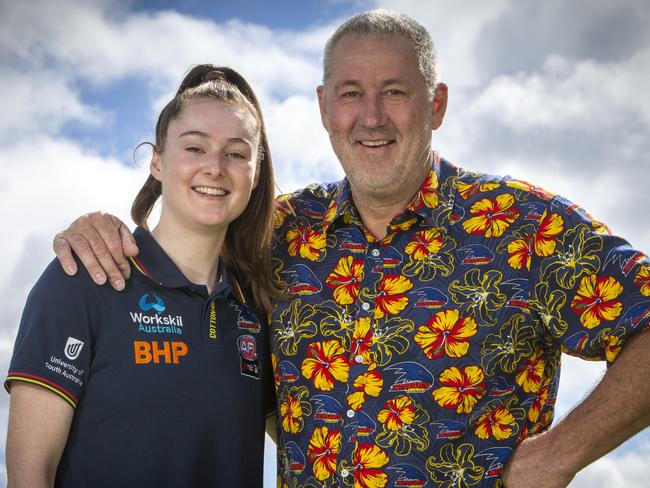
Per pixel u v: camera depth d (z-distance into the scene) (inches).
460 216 105.7
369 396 100.9
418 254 104.9
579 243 98.4
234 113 104.0
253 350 106.9
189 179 101.8
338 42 111.2
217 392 100.6
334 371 103.8
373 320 103.2
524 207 103.4
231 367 102.8
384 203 108.9
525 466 97.6
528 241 101.5
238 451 102.1
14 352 94.1
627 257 95.7
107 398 95.4
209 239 104.7
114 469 95.0
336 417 102.3
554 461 95.8
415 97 107.8
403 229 106.4
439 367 100.3
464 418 99.6
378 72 107.3
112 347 96.4
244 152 104.3
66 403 92.8
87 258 97.1
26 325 94.8
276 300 109.8
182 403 98.0
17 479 89.3
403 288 103.7
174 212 103.7
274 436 120.0
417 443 99.1
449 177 109.6
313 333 106.1
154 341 98.2
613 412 93.3
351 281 106.7
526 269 100.8
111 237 99.8
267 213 111.5
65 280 96.0
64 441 93.2
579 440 94.7
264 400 108.3
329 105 110.7
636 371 92.6
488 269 102.0
